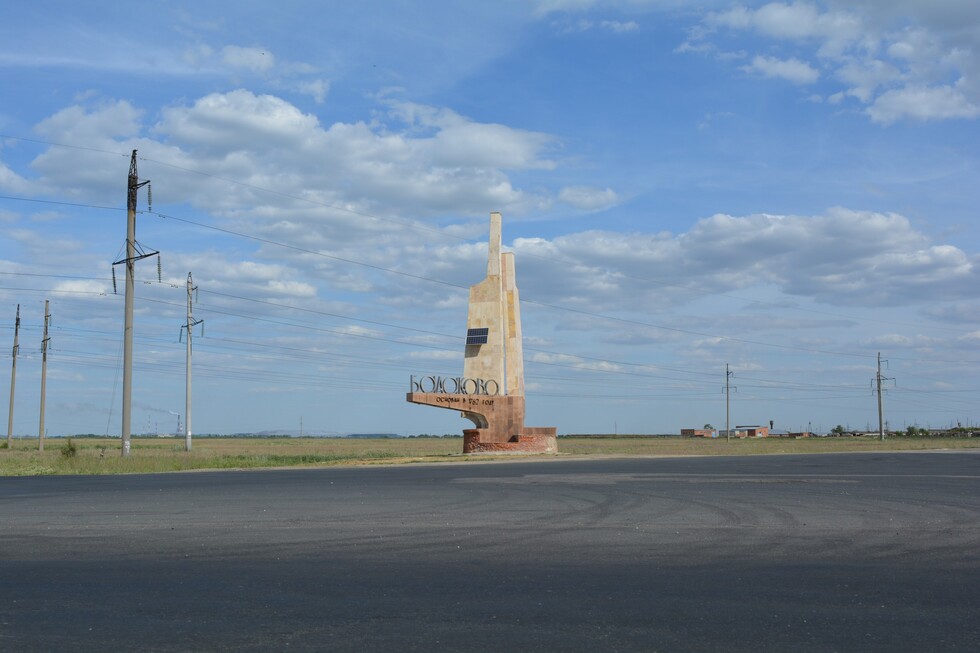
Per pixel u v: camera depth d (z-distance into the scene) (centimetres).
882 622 888
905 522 1747
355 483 2850
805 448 8088
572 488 2605
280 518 1808
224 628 858
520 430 5662
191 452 6544
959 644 803
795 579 1125
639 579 1123
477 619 896
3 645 795
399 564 1243
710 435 19475
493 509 1991
